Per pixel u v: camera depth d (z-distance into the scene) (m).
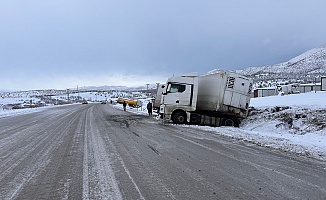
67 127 16.27
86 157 7.96
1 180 5.79
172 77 19.75
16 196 4.86
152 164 7.21
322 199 4.88
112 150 9.05
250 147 10.30
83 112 34.03
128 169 6.66
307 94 35.06
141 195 4.90
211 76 19.73
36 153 8.55
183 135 13.40
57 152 8.69
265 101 27.73
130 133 13.70
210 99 19.55
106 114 30.12
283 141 11.59
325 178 6.24
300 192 5.23
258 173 6.55
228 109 19.31
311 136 12.99
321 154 8.98
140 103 54.75
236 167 7.09
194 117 19.56
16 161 7.50
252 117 19.80
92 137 12.05
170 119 19.80
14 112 34.50
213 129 16.31
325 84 47.38
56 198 4.75
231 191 5.19
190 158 8.05
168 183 5.61
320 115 15.14
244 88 19.42
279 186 5.57
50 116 26.50
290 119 16.30
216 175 6.27
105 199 4.70
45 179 5.84
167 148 9.65
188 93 19.58
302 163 7.74
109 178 5.90
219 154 8.79
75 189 5.20
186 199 4.73
